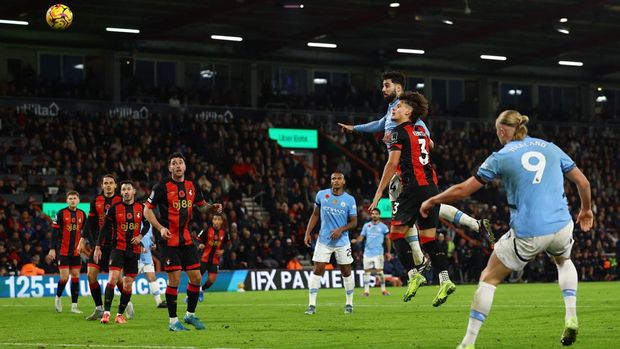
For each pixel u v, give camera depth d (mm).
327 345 10438
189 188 12688
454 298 21844
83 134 38125
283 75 49219
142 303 21641
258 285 30938
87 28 42969
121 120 39719
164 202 12609
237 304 20672
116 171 36500
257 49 47531
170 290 12680
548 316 14680
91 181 35344
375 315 15930
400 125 10977
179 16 41031
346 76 51000
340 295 25344
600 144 51406
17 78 42875
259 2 37906
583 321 13461
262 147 41750
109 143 38156
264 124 42938
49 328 13719
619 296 21422
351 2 39906
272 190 38469
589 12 42594
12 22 40094
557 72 56219
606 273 39031
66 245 18203
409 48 48969
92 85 41500
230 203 35031
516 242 8539
